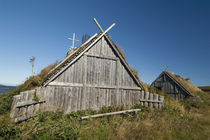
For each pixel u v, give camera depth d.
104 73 7.33
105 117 5.82
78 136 3.88
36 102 4.91
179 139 4.49
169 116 7.08
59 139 3.47
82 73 6.68
